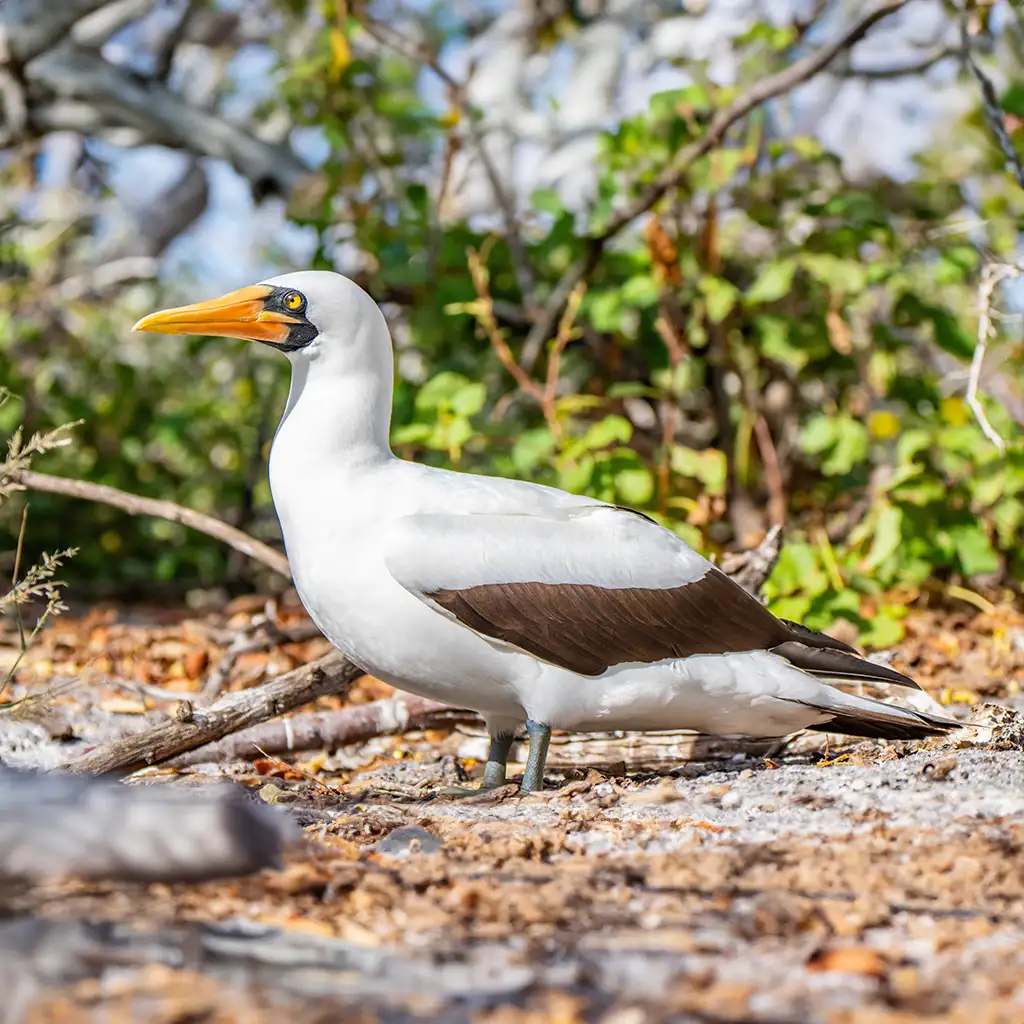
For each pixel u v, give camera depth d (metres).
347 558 7.98
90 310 20.70
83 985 4.72
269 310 8.39
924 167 16.81
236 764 9.05
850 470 16.41
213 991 4.69
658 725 8.31
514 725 8.58
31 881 5.55
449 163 15.79
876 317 16.41
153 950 4.98
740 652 8.20
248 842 5.61
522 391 15.92
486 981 4.89
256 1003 4.61
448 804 7.91
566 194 19.77
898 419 14.57
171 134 20.30
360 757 9.73
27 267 21.31
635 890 5.86
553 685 7.98
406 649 8.02
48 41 18.75
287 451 8.27
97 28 20.23
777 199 15.53
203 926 5.26
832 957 5.06
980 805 6.93
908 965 5.11
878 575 13.75
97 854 5.52
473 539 7.83
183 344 21.33
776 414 16.20
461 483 8.25
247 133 20.25
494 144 20.11
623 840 6.70
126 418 18.44
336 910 5.59
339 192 16.30
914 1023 4.57
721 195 15.86
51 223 22.38
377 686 11.53
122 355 21.31
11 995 4.62
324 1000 4.66
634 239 16.67
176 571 18.11
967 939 5.31
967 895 5.73
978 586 15.11
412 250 16.12
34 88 20.27
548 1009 4.64
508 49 21.77
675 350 14.45
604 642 7.94
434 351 16.41
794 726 8.40
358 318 8.38
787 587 12.46
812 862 6.10
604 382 16.34
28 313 20.09
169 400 20.14
